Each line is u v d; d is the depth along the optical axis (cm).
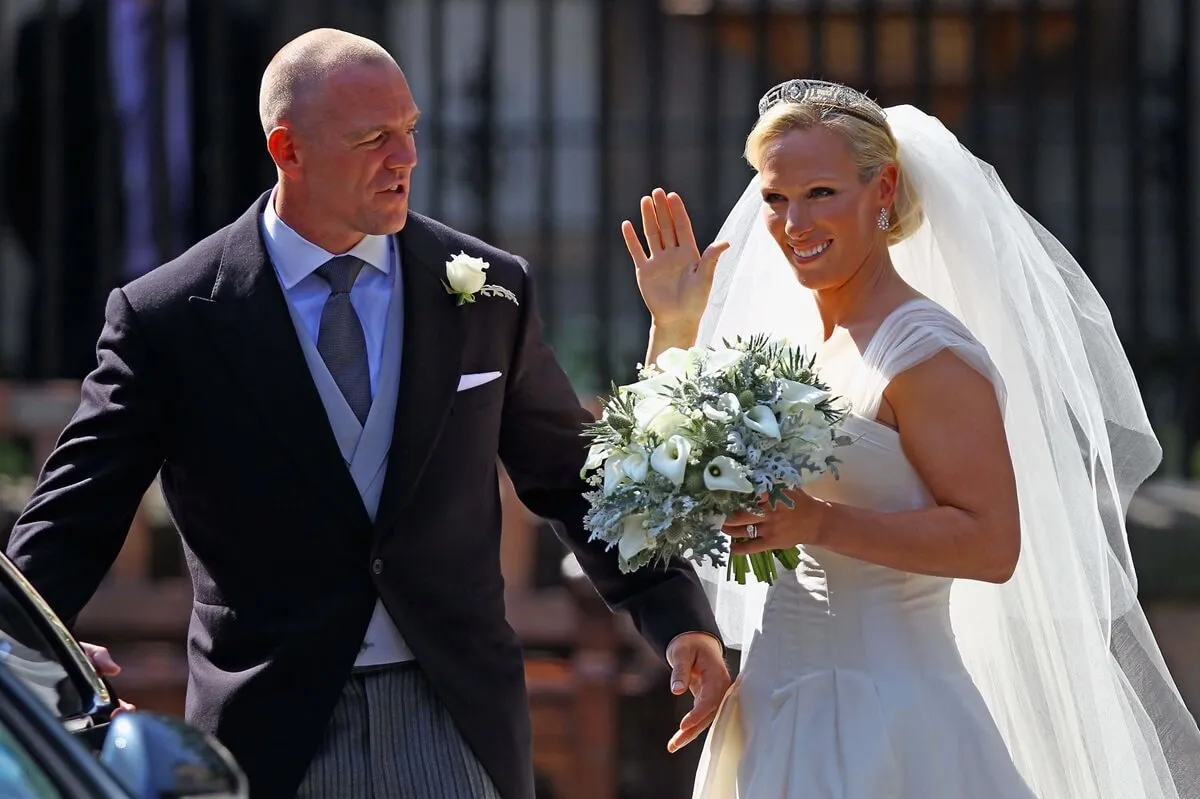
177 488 1345
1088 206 2550
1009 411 1329
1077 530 1357
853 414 1245
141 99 2891
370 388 1345
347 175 1305
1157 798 1402
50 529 1295
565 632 2345
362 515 1317
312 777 1297
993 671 1370
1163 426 2712
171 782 893
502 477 2408
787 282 1394
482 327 1388
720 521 1176
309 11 3002
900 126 1332
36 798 865
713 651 1393
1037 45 2617
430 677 1323
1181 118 2731
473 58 4238
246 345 1320
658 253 1418
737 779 1303
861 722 1236
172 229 2809
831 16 2545
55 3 2600
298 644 1301
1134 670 1484
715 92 2678
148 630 2397
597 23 4094
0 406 2544
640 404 1199
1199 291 3394
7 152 2870
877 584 1259
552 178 2745
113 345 1337
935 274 1352
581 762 2234
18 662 1043
